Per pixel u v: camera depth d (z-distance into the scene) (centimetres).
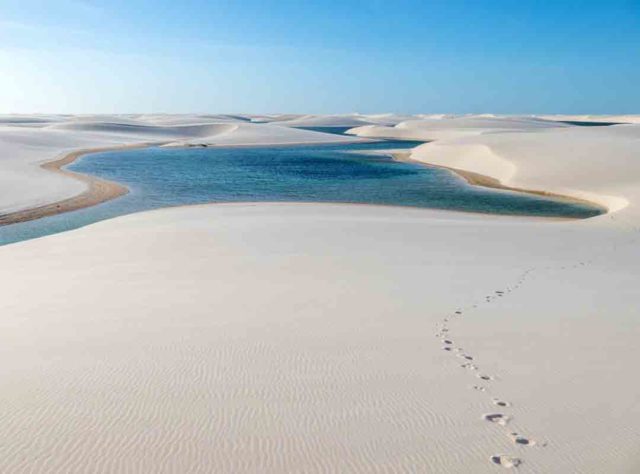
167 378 663
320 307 967
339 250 1545
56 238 1912
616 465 495
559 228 2120
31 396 613
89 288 1156
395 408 595
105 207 3030
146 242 1725
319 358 729
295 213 2523
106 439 526
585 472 487
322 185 3981
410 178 4359
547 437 540
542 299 1045
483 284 1160
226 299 1027
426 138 10350
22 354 746
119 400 605
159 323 880
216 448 515
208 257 1469
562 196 3359
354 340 798
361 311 942
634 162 3728
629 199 2856
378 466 493
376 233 1869
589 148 4312
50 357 732
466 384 654
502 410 593
